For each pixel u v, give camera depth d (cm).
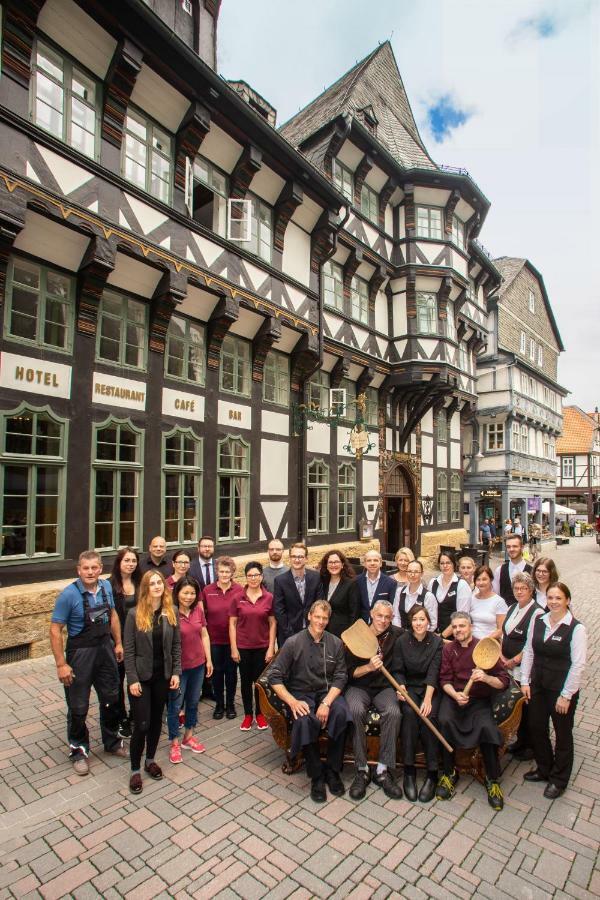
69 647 437
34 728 507
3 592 670
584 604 1212
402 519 1777
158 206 847
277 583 535
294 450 1227
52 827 362
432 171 1579
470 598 565
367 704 443
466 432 2430
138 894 303
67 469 751
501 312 2397
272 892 306
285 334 1177
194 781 424
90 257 750
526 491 2530
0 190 638
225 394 1032
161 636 424
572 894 310
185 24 945
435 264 1617
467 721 426
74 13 714
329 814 383
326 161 1369
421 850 345
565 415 4788
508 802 406
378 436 1602
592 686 673
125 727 496
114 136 788
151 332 880
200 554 627
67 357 759
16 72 660
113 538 815
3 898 298
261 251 1099
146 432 869
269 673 432
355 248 1418
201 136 905
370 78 1762
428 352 1588
